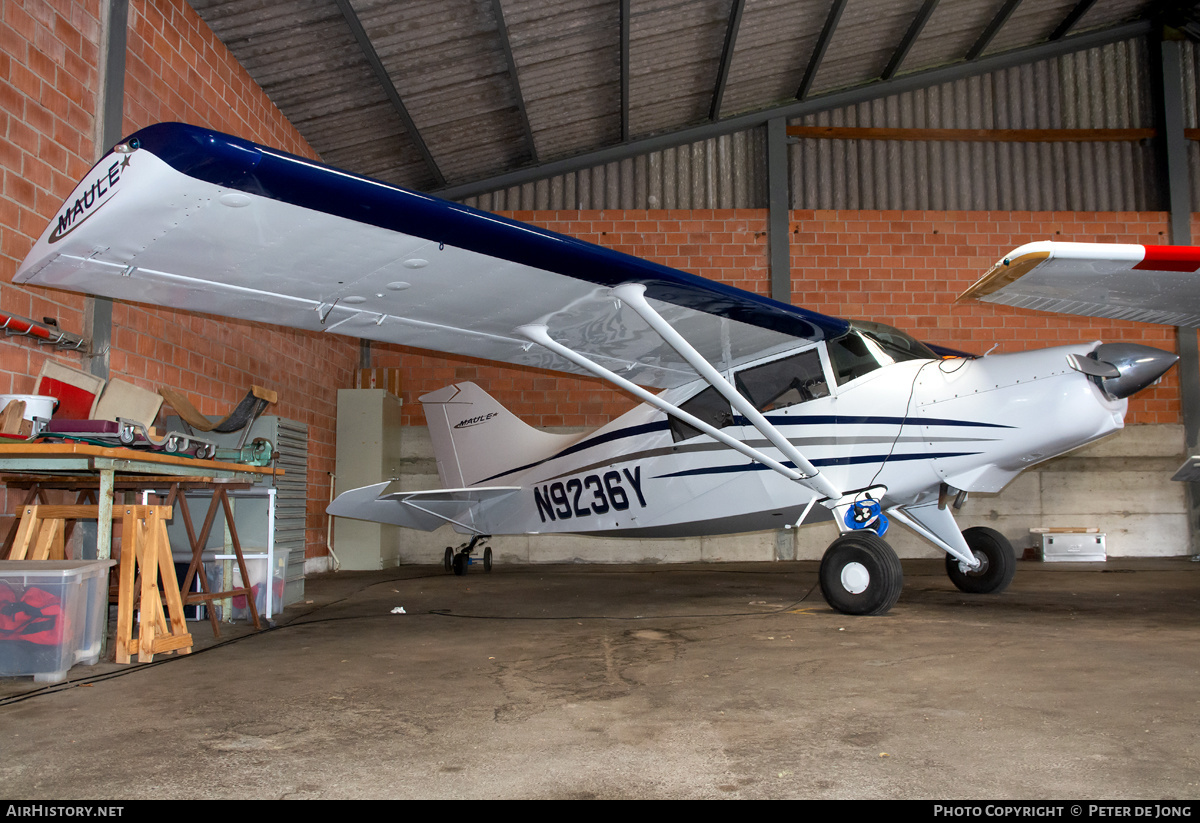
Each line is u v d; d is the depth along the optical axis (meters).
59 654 2.73
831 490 4.55
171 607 3.31
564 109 7.98
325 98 6.98
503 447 7.20
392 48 6.33
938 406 4.32
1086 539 8.45
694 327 4.29
